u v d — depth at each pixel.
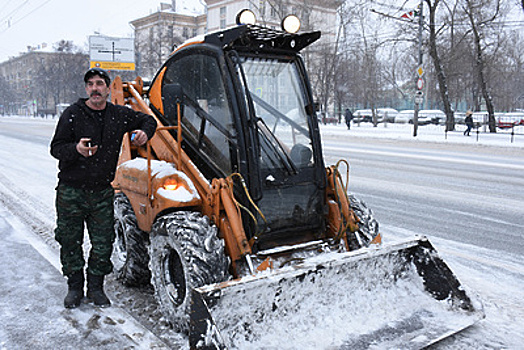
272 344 2.73
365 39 33.88
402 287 3.43
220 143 3.37
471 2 25.19
